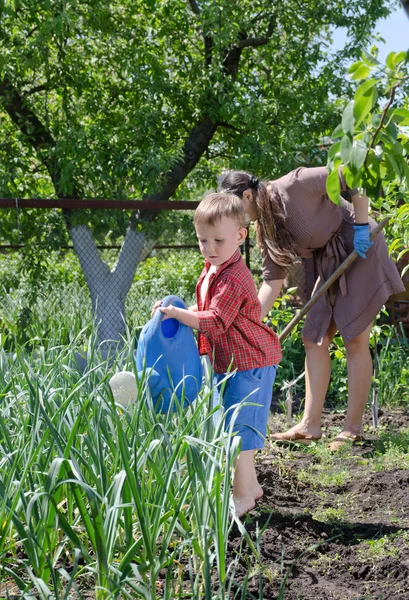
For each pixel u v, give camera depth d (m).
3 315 6.78
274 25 10.59
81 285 9.29
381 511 3.34
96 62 10.30
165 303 3.02
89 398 2.39
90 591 2.30
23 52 8.95
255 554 2.52
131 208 7.03
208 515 2.26
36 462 2.23
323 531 3.09
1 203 6.91
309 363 4.52
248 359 3.01
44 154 9.23
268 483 3.65
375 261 4.32
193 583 2.29
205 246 2.96
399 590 2.52
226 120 9.91
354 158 1.79
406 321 7.11
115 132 9.73
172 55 10.90
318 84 10.63
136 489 1.99
